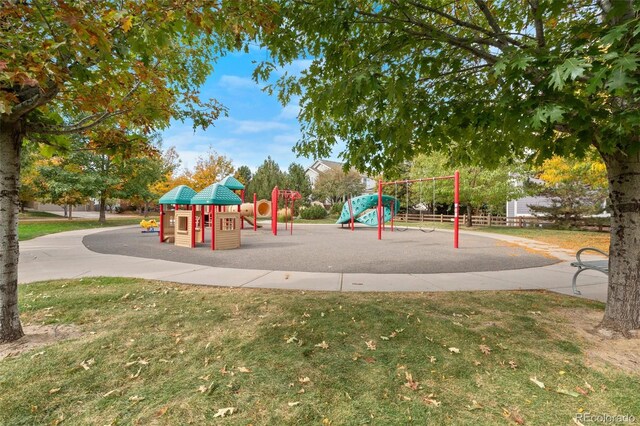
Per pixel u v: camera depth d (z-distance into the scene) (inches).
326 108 131.8
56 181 767.1
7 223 121.0
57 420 80.0
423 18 148.9
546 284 226.8
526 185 760.3
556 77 77.0
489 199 785.6
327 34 117.4
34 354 112.5
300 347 121.0
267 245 462.0
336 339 128.4
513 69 91.7
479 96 138.5
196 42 172.4
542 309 167.9
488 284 225.8
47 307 162.6
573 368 107.4
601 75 73.8
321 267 289.7
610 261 140.4
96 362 108.2
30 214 1325.0
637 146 103.4
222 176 1352.1
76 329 136.5
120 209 1900.8
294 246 450.6
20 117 114.9
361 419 81.3
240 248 423.5
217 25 107.1
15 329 124.6
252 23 118.5
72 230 663.8
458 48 131.4
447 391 94.2
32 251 368.2
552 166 571.5
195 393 91.4
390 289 209.2
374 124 155.9
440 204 1216.2
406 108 135.3
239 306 168.6
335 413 83.4
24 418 80.7
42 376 99.1
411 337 130.8
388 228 841.5
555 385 97.7
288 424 79.3
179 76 157.3
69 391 92.0
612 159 134.7
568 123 99.2
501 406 87.6
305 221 1164.5
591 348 122.0
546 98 90.4
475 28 121.6
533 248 435.8
